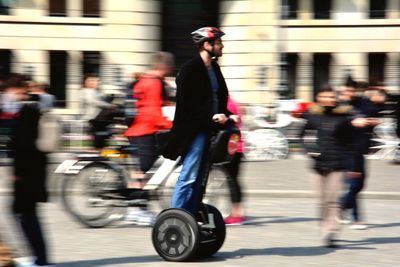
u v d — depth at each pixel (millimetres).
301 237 13164
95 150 22531
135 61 36219
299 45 38312
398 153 25234
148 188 13750
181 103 11047
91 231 13617
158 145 12008
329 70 38656
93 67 36594
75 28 36344
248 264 10961
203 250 11367
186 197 11172
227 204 14375
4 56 36594
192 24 36625
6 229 13242
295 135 27609
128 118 14797
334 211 12273
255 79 36656
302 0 38281
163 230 11102
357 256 11609
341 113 12266
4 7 36344
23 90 10039
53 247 12164
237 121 11336
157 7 36281
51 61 36750
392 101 25625
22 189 10062
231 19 36750
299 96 38344
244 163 24828
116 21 36188
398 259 11422
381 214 16016
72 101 36406
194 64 11062
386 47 38125
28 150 9992
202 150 11125
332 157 12195
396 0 37969
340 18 38312
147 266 10820
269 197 18375
